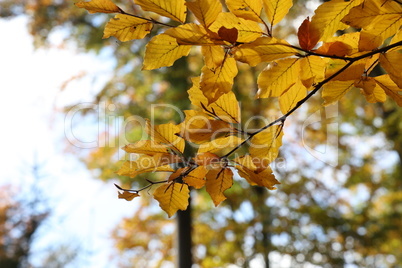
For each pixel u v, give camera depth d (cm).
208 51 101
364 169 1079
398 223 1118
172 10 97
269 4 100
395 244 1202
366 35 105
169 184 113
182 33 96
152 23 102
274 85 110
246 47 99
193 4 94
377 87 118
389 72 106
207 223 1048
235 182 841
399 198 1159
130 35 103
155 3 96
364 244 1072
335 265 1038
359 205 1193
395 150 991
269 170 110
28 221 1450
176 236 746
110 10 101
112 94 805
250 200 984
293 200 1034
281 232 1001
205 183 112
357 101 905
